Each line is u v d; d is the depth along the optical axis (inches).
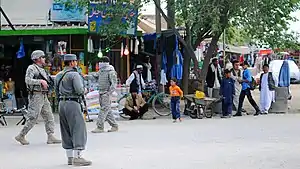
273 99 824.3
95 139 539.8
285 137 544.1
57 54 832.3
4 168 396.5
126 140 532.7
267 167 388.5
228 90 764.0
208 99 764.0
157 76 922.7
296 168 384.5
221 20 776.3
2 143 519.2
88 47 856.3
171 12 822.5
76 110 395.2
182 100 957.2
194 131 600.4
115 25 816.3
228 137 547.8
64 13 868.6
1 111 726.5
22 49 861.8
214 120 723.4
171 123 690.8
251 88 805.2
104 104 593.6
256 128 621.6
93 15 824.3
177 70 908.0
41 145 503.5
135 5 807.1
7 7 901.2
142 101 759.7
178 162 409.7
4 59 909.8
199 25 762.2
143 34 926.4
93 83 746.2
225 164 400.5
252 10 744.3
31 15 901.8
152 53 945.5
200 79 826.2
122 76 909.2
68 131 401.7
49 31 844.6
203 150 465.4
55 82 404.2
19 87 909.2
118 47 909.2
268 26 796.0
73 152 404.8
